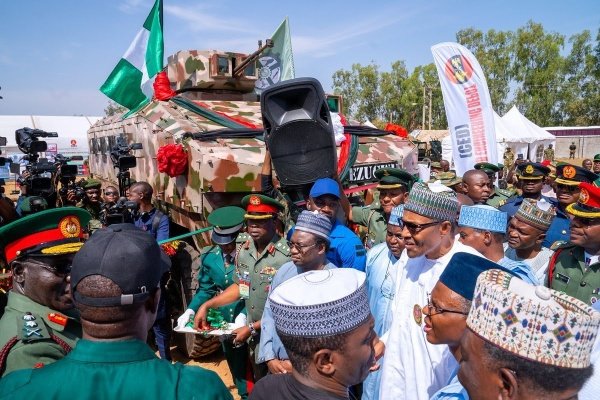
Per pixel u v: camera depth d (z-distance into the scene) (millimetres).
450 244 2637
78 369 1472
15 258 2119
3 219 4371
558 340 1171
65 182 5531
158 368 1536
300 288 1609
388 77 50812
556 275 3656
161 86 7102
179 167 5406
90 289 1499
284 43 9383
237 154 5246
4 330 2027
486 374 1286
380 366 2805
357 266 3635
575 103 48438
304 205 4426
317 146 4211
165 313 5039
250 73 7941
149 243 1626
